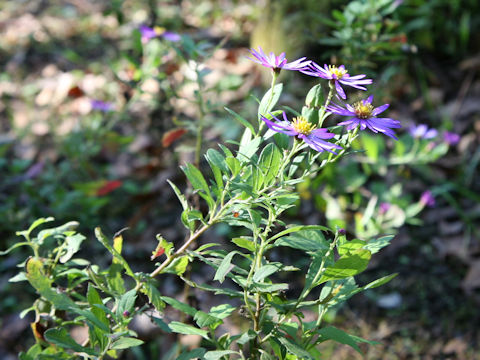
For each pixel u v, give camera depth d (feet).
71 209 2.97
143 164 3.26
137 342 1.15
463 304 2.68
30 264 1.19
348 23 2.26
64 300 1.19
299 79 3.23
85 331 2.38
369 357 2.45
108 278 1.31
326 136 1.07
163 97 2.84
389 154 3.24
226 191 1.16
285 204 1.15
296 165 1.17
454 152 3.35
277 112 1.15
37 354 1.38
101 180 3.09
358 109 1.13
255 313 1.22
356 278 2.81
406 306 2.68
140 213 3.03
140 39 2.27
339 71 1.15
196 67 1.99
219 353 1.18
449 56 3.92
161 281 2.70
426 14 3.84
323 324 2.45
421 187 3.14
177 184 3.15
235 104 3.38
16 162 3.08
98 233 1.24
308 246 1.13
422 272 2.83
